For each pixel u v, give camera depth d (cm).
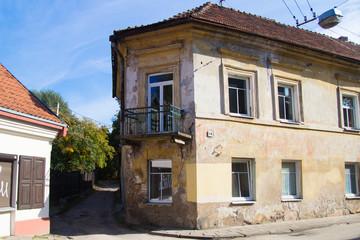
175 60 1164
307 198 1313
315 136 1396
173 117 1114
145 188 1152
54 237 916
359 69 1598
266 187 1216
